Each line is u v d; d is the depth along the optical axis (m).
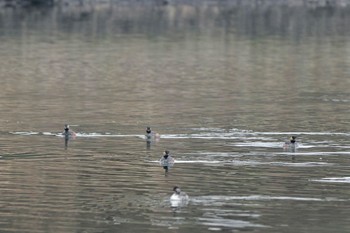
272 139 60.25
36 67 104.56
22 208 44.38
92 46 125.88
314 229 41.22
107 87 88.88
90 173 51.00
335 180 49.22
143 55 116.62
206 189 47.38
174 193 45.19
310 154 55.41
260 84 90.88
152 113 72.06
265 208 44.03
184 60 112.19
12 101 78.88
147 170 51.62
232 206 44.31
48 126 65.88
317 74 98.94
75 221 42.38
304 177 49.81
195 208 44.00
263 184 48.28
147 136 60.50
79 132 63.25
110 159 54.50
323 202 45.06
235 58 114.00
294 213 43.31
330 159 54.09
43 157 55.12
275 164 52.72
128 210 43.94
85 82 92.69
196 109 74.19
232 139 60.25
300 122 67.31
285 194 46.38
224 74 99.06
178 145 58.38
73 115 71.06
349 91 85.50
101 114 71.56
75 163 53.50
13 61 109.62
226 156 54.88
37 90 86.62
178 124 66.50
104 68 104.19
